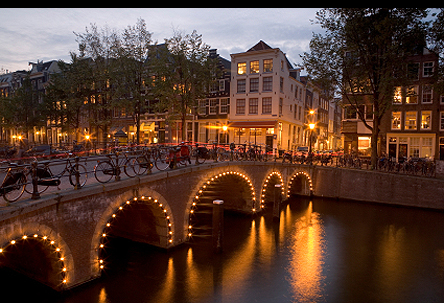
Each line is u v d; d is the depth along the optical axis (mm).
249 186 17609
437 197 18812
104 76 23828
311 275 10586
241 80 31984
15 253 8867
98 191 8438
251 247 12969
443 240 14055
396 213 18578
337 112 56000
